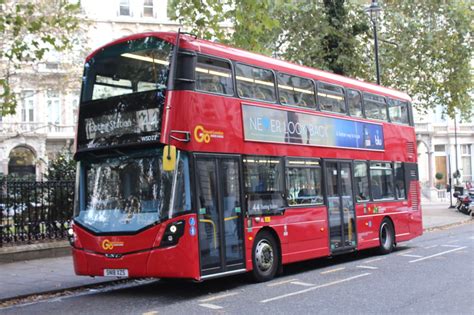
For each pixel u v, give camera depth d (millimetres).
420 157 61375
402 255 15375
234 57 11086
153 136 9531
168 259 9297
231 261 10367
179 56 9836
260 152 11375
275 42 26062
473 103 40406
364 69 27594
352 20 26875
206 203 9914
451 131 61594
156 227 9367
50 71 27250
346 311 8219
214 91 10477
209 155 10125
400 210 16719
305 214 12562
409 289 9891
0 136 41875
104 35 43469
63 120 45125
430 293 9461
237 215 10625
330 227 13375
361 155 14984
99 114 10305
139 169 9820
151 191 9617
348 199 14219
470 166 62031
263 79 11836
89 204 10242
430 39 26750
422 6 27656
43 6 19281
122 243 9586
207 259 9797
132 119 9859
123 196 9906
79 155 10430
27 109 44281
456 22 27094
